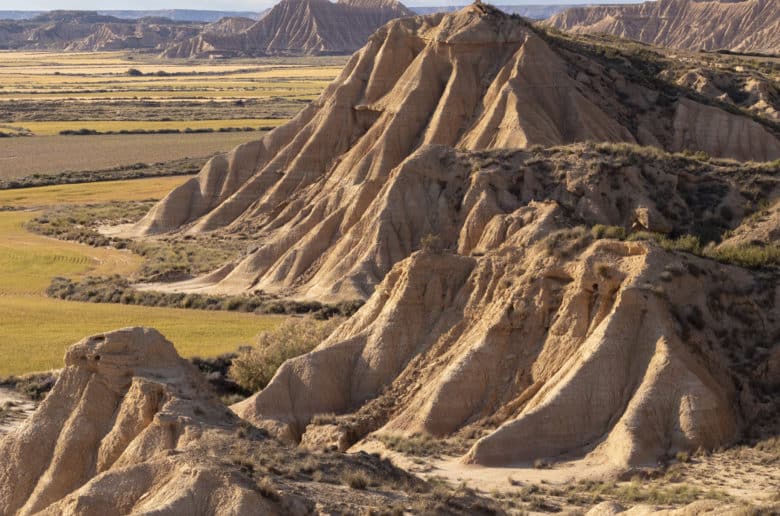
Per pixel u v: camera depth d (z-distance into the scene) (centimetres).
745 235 7575
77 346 4759
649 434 4700
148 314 8975
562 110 10656
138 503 3591
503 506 4122
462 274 5897
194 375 4834
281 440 4434
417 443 5053
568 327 5244
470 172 9069
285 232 10194
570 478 4550
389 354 5734
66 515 3600
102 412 4600
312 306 8869
